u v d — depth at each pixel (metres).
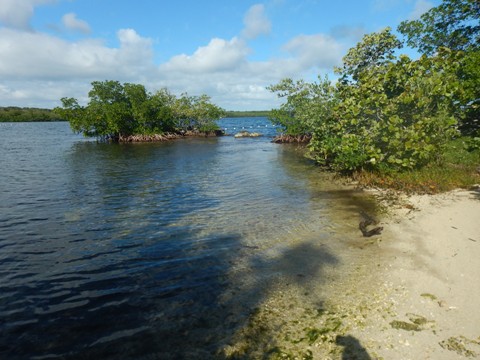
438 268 6.31
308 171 18.78
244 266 6.95
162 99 54.50
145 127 47.62
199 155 28.34
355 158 14.74
